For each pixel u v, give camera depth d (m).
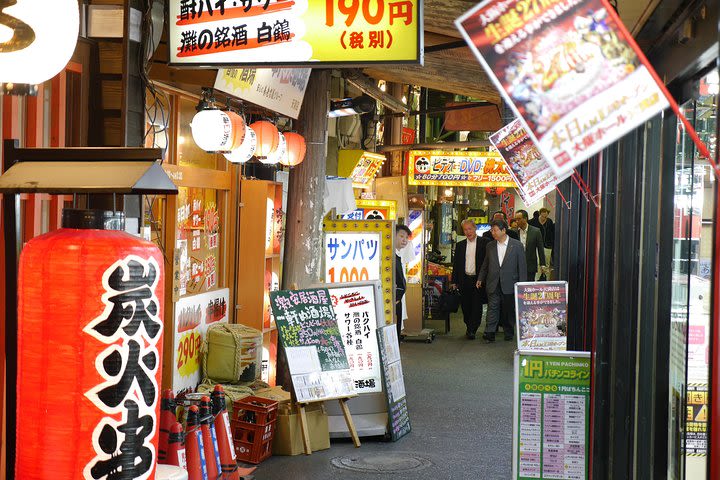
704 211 3.77
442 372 12.07
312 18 5.45
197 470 5.71
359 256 9.67
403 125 19.23
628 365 5.16
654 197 4.62
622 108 2.38
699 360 3.88
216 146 7.01
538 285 8.05
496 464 7.45
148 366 3.17
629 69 2.37
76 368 3.04
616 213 5.38
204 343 8.48
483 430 8.73
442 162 16.56
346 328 8.59
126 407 3.11
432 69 9.95
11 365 3.76
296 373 7.82
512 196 30.20
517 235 17.27
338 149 14.67
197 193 8.60
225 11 5.56
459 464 7.44
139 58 5.81
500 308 16.20
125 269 3.09
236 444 7.47
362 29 5.38
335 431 8.23
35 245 3.11
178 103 7.94
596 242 5.73
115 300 3.07
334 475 7.06
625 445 5.16
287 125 10.76
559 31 2.40
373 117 16.42
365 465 7.38
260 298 9.51
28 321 3.09
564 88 2.41
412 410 9.62
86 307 3.04
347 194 12.26
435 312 17.11
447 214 26.94
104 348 3.06
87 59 5.75
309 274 9.43
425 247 16.39
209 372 8.44
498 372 12.13
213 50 5.61
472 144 16.38
